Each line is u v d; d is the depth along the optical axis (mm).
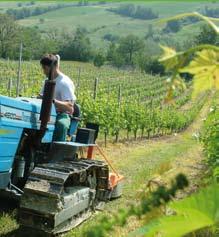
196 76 1176
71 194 11039
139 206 1045
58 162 11484
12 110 10250
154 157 32156
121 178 15703
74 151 11977
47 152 12023
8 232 10852
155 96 97750
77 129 13406
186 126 65000
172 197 1028
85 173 12219
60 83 12320
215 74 1165
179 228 1037
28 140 11375
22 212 10312
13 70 101375
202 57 1159
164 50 1169
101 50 189625
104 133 38969
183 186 1027
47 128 11250
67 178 10734
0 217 11617
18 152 11109
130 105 47219
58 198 10133
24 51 150000
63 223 10977
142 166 27188
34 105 11164
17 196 10578
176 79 1166
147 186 1317
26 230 10398
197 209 1022
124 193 17156
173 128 59625
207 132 12656
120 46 162000
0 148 10039
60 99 12336
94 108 36938
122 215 1042
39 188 10203
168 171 1336
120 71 142750
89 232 1034
